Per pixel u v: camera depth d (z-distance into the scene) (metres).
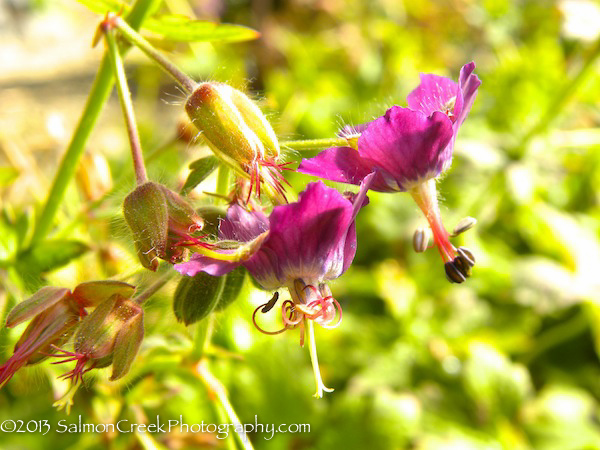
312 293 0.09
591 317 0.19
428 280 0.19
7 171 0.14
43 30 0.37
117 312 0.09
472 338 0.18
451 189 0.21
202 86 0.09
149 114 0.26
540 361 0.19
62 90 0.31
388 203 0.20
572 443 0.16
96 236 0.13
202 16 0.30
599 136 0.19
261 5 0.30
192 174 0.10
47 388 0.13
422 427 0.16
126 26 0.10
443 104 0.10
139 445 0.13
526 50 0.27
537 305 0.18
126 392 0.12
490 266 0.19
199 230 0.09
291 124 0.22
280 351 0.15
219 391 0.11
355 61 0.27
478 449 0.16
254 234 0.09
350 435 0.15
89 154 0.13
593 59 0.18
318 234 0.08
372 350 0.18
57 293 0.09
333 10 0.30
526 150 0.18
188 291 0.09
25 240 0.12
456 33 0.30
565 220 0.20
